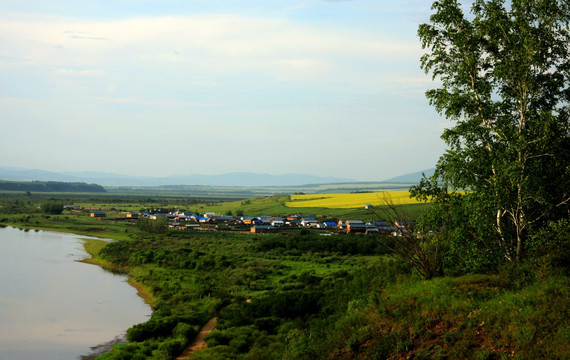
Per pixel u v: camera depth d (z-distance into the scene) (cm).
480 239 2631
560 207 2519
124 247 9512
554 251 2303
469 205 2583
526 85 2550
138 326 4250
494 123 2720
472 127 2630
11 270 7606
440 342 1877
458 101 2683
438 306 2136
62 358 3919
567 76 2616
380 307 2389
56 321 4941
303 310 4181
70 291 6316
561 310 1761
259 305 4456
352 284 3834
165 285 6425
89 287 6594
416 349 1900
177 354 3681
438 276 2800
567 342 1568
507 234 2605
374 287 3189
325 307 3678
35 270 7706
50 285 6644
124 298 5988
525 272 2297
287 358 2444
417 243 2962
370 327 2209
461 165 2633
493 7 2681
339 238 10450
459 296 2205
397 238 3105
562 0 2500
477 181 2653
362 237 10688
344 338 2209
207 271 7538
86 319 5028
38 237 12275
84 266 8269
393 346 1967
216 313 4806
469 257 2661
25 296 5959
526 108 2639
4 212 18688
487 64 2794
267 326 4012
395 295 2578
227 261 7962
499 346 1714
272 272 7169
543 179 2486
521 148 2425
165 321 4369
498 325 1817
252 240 11469
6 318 4991
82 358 3922
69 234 13325
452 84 2858
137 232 13588
